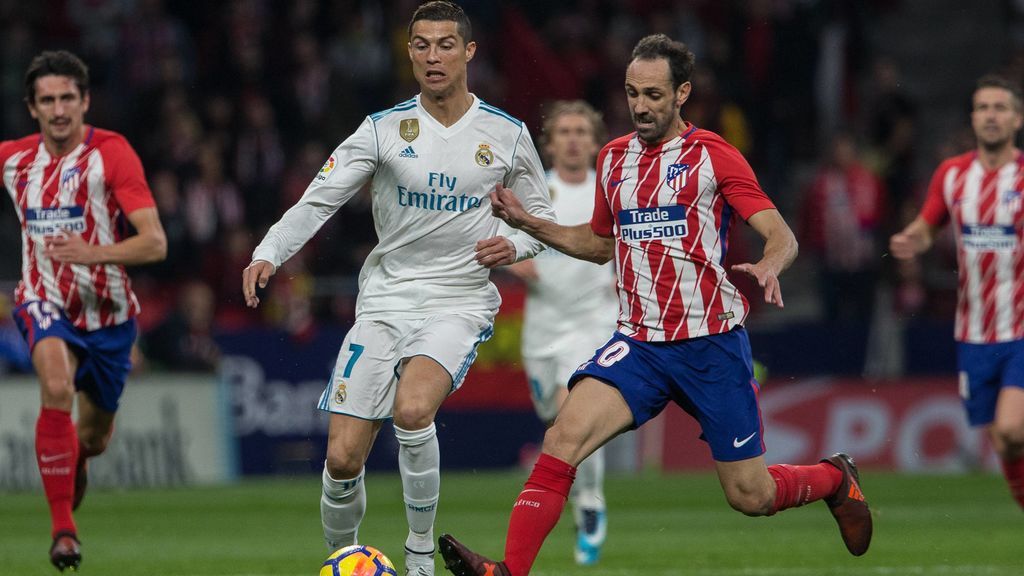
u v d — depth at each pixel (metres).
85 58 64.50
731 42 72.12
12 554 31.23
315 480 52.50
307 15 67.81
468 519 39.47
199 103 63.72
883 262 61.41
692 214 20.81
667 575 26.97
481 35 70.00
